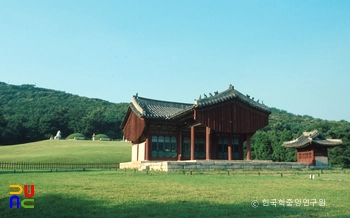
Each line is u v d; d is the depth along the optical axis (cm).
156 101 5259
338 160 6831
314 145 4953
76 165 5494
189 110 4041
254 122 4294
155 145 4691
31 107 19312
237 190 1998
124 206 1470
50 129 15362
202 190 1970
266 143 8362
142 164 4128
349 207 1550
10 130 13188
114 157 6831
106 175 2988
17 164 5122
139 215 1312
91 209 1411
